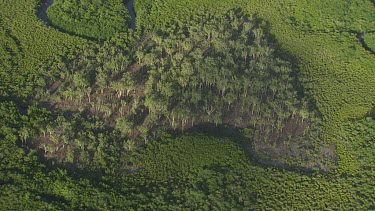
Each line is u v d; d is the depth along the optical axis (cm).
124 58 17688
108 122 16238
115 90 17150
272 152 15838
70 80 17350
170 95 16488
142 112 16512
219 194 14225
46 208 13588
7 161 14662
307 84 17688
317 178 15038
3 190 13850
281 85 17175
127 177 14588
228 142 15538
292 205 14312
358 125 16388
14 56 17850
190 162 14975
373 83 17762
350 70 18212
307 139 16250
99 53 17988
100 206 13788
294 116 16862
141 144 15450
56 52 18150
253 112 16900
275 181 14825
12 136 15275
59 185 14075
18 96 16688
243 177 14775
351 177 15075
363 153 15688
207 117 16488
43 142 15450
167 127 16150
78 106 16688
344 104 17175
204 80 17200
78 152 15162
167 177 14675
